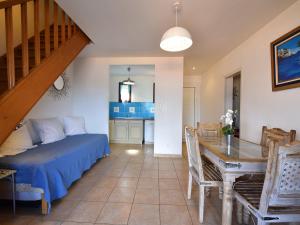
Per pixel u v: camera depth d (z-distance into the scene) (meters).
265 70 2.75
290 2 2.17
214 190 2.74
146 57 4.49
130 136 5.96
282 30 2.39
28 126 3.08
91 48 3.88
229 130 2.23
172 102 4.43
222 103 4.57
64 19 2.72
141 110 6.52
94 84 4.65
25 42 1.97
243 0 2.14
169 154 4.43
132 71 5.95
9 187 2.05
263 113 2.80
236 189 1.66
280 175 1.24
